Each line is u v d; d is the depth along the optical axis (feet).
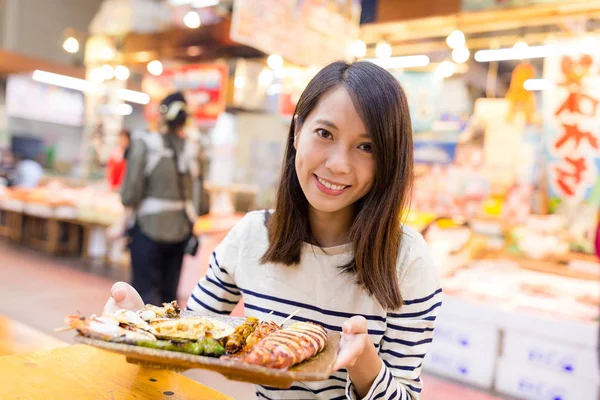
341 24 14.55
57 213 22.62
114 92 24.75
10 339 8.38
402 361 3.82
